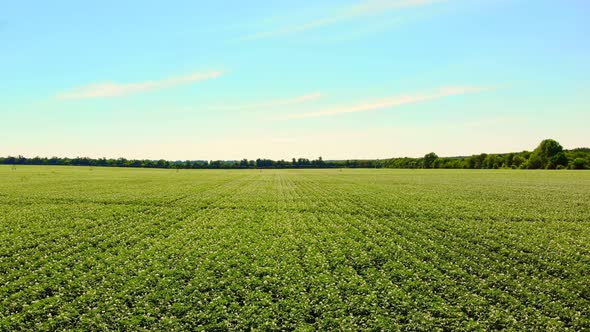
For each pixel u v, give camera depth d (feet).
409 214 108.37
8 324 39.55
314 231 85.10
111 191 166.81
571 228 89.15
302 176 350.84
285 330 39.37
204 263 59.67
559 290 49.03
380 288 49.67
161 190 176.96
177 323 39.88
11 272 54.85
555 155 476.54
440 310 42.83
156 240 75.31
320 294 47.32
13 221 91.81
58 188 175.94
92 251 66.80
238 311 42.96
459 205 126.21
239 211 114.73
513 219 101.40
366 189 192.24
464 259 62.18
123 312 42.50
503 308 44.16
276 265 59.06
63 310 42.91
